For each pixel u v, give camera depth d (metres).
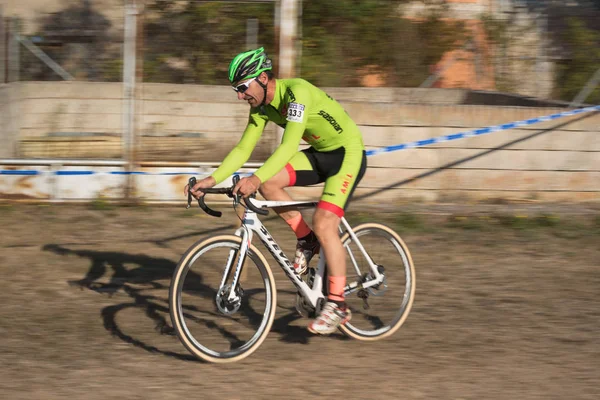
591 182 7.85
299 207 4.17
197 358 4.01
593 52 8.33
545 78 8.43
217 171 3.98
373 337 4.33
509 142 7.75
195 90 7.61
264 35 7.57
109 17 7.59
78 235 6.42
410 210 7.37
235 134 7.70
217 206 7.48
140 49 7.48
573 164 7.82
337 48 7.98
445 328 4.53
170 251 6.05
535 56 8.41
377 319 4.41
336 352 4.14
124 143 7.46
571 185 7.85
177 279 3.84
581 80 8.36
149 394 3.54
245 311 4.16
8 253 5.89
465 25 8.28
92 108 7.64
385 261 4.45
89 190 7.45
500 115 7.71
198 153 7.67
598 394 3.62
